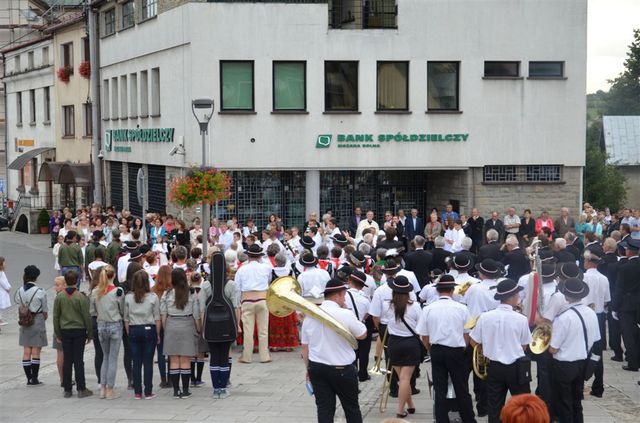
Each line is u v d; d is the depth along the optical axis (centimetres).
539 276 1149
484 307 1262
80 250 2538
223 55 3061
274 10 3056
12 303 2586
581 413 1128
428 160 3105
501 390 1084
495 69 3128
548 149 3145
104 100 4378
